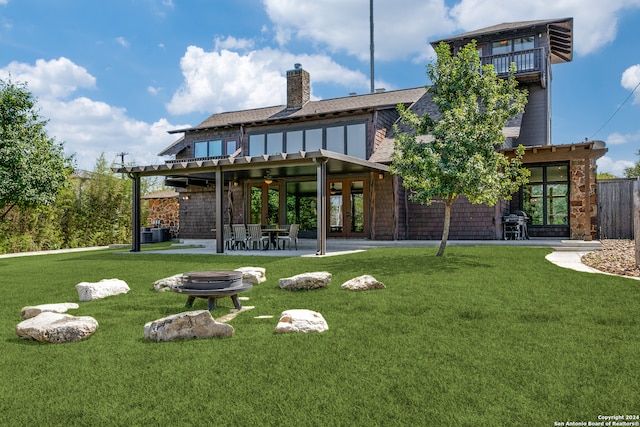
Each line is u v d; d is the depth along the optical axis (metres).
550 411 3.06
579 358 4.01
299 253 13.12
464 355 4.14
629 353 4.12
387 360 4.04
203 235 21.06
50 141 17.75
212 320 4.91
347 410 3.10
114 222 22.67
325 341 4.62
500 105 10.72
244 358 4.14
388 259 10.51
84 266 11.32
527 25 19.58
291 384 3.54
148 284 8.45
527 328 4.98
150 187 36.28
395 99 19.61
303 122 18.94
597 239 15.76
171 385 3.54
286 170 16.86
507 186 10.80
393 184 16.66
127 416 3.04
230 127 21.30
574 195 15.61
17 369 3.94
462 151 9.95
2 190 15.45
